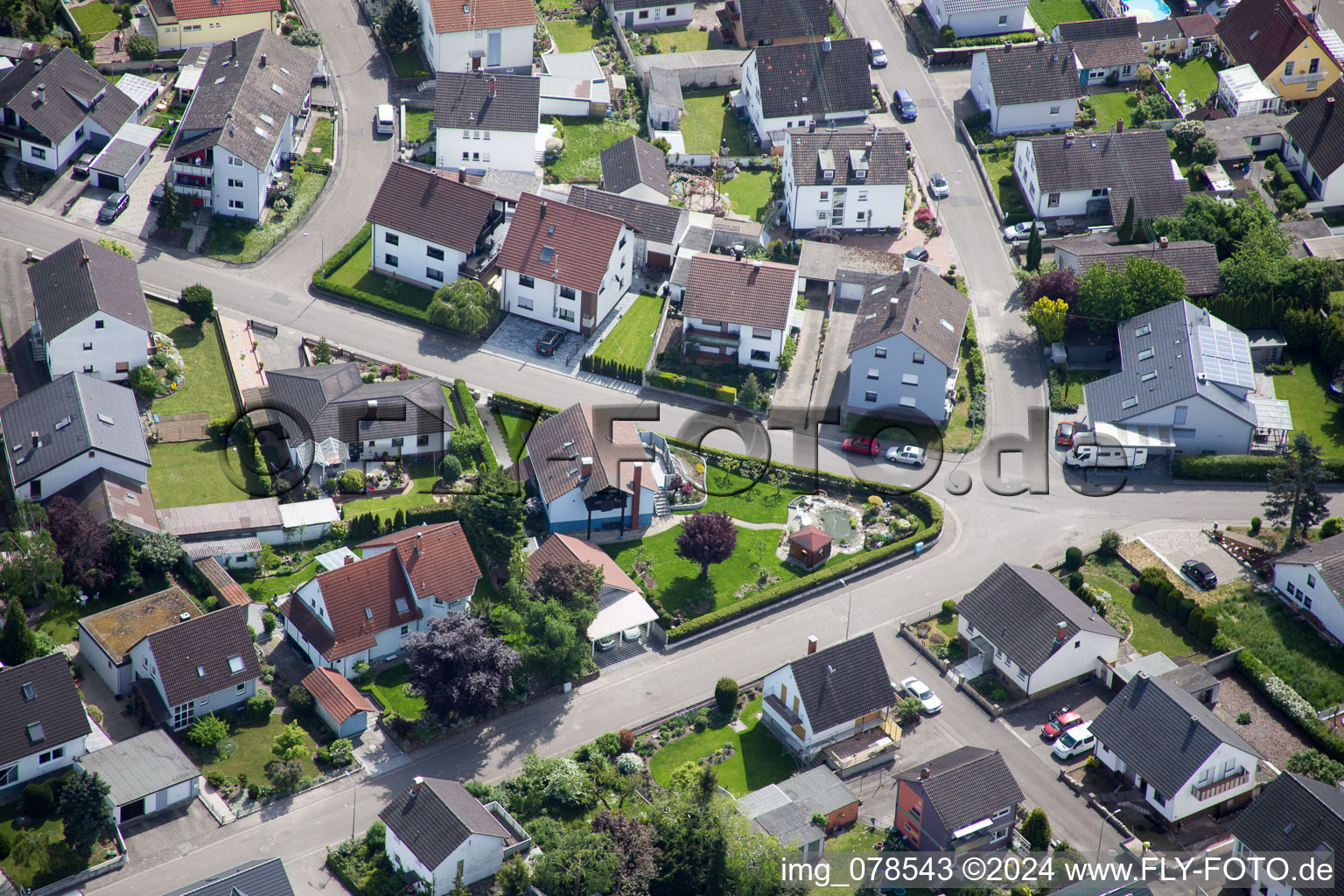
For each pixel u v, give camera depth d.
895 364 158.50
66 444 139.00
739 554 145.50
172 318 163.00
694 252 175.62
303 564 140.00
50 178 175.88
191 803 118.94
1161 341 159.88
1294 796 116.12
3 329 158.12
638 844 114.25
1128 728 123.62
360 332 165.62
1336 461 151.50
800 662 126.25
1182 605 137.38
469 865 113.44
